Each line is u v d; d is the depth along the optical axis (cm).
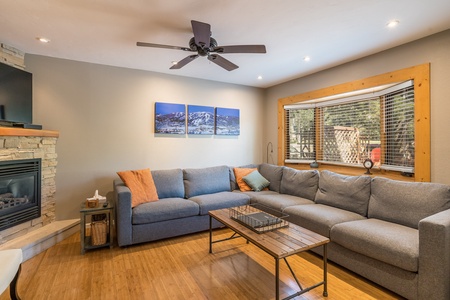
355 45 283
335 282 211
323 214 257
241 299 188
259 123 500
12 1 192
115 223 308
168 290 200
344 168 368
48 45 282
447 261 164
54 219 320
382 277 195
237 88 471
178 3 197
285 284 209
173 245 289
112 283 209
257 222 224
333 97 374
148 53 307
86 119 341
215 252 270
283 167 395
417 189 227
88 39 266
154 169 389
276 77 421
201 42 216
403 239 189
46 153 305
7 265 161
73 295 192
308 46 286
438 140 250
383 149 313
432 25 235
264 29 244
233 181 412
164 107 392
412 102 275
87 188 342
